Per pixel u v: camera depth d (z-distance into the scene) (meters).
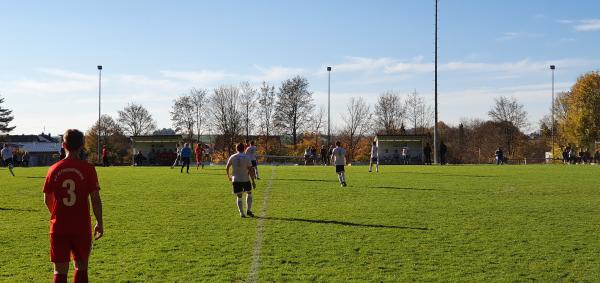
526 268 9.12
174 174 36.75
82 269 6.83
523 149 93.69
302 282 8.26
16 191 23.31
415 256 10.03
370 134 94.06
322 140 90.94
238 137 91.12
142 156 58.94
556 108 93.88
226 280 8.41
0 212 16.25
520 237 11.92
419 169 43.09
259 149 85.81
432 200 19.22
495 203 18.28
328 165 57.69
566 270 8.98
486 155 94.25
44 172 40.62
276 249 10.67
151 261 9.70
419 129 95.62
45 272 8.92
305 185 26.16
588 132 77.94
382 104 94.69
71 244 6.74
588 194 21.38
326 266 9.28
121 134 107.94
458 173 36.53
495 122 95.75
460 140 105.06
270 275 8.67
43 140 153.88
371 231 12.70
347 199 19.62
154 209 16.89
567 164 58.50
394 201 18.94
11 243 11.34
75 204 6.75
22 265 9.40
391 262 9.56
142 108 111.19
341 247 10.86
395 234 12.30
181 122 97.06
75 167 6.81
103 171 41.88
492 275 8.67
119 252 10.45
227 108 91.50
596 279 8.43
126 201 19.17
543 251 10.47
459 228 13.12
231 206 17.67
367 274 8.74
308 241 11.49
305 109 85.81
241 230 12.91
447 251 10.48
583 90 79.81
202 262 9.59
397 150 59.47
